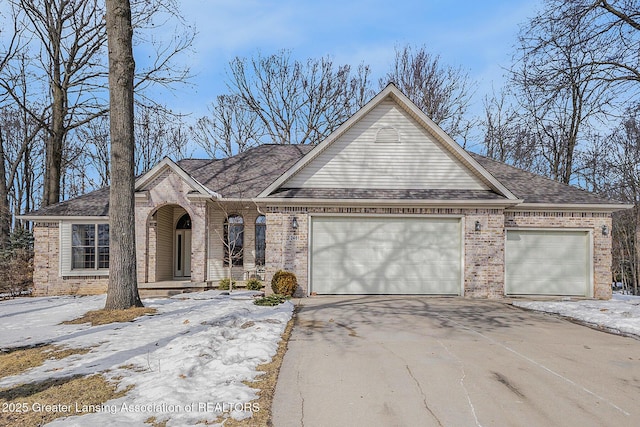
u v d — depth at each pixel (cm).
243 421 458
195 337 767
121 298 1085
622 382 604
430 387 575
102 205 1750
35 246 1677
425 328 932
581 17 1323
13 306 1320
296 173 1460
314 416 482
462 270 1412
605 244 1480
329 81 3325
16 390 553
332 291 1420
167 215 1891
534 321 1027
